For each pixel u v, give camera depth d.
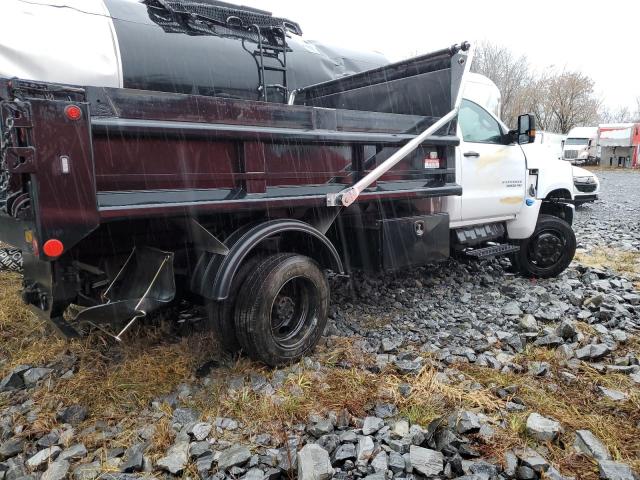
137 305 2.97
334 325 4.23
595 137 34.22
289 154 3.49
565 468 2.41
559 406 2.95
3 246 4.00
